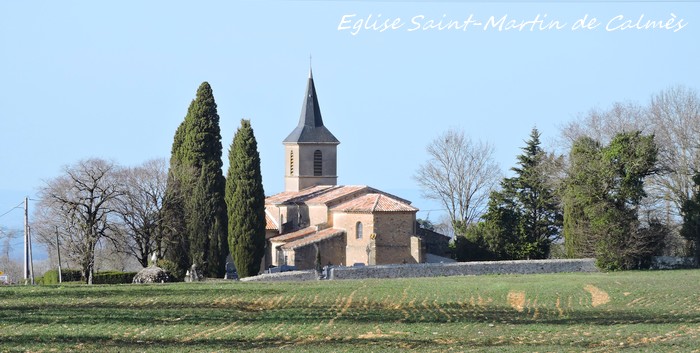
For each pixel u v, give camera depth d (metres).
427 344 155.25
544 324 178.38
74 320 175.25
